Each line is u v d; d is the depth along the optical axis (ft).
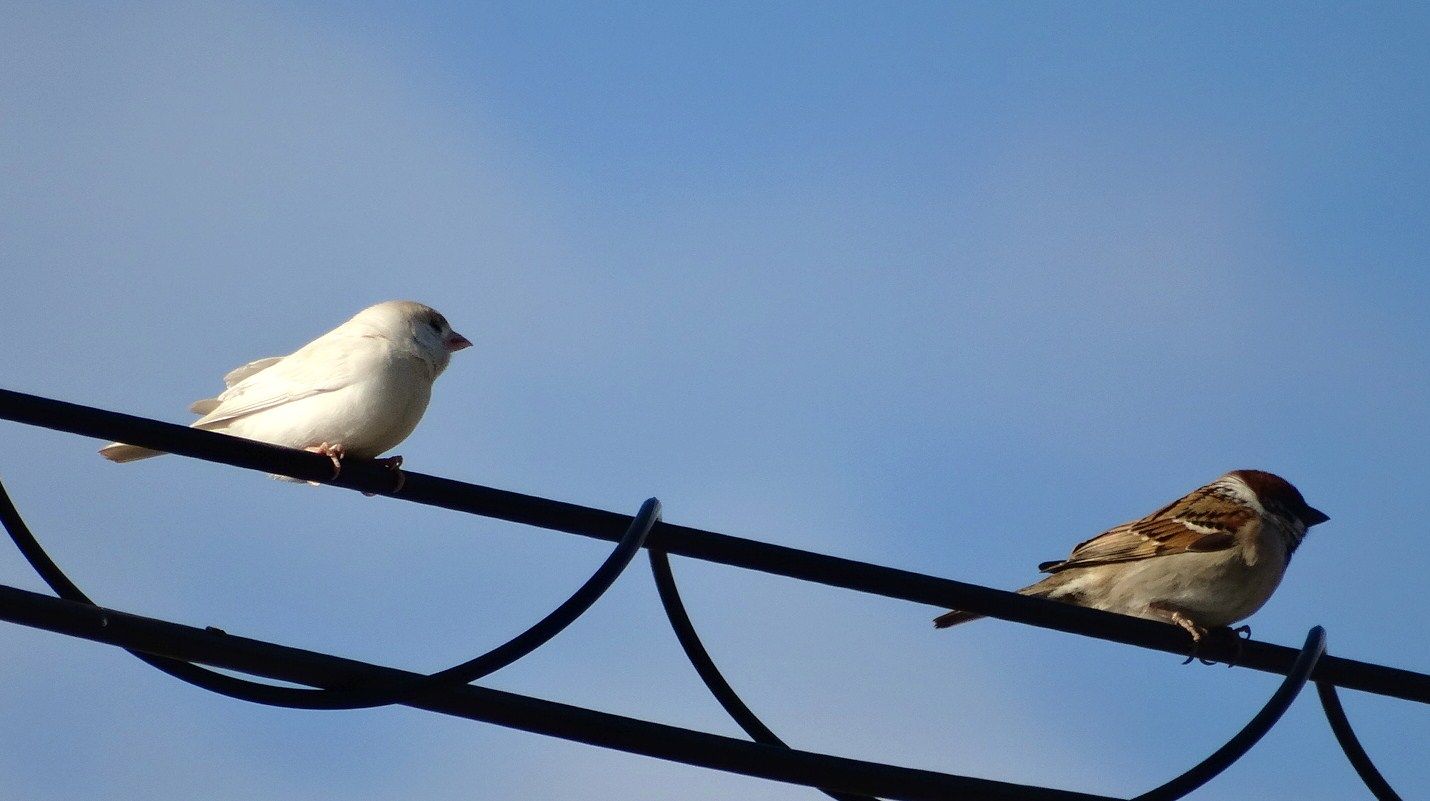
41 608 26.32
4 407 28.17
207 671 28.02
